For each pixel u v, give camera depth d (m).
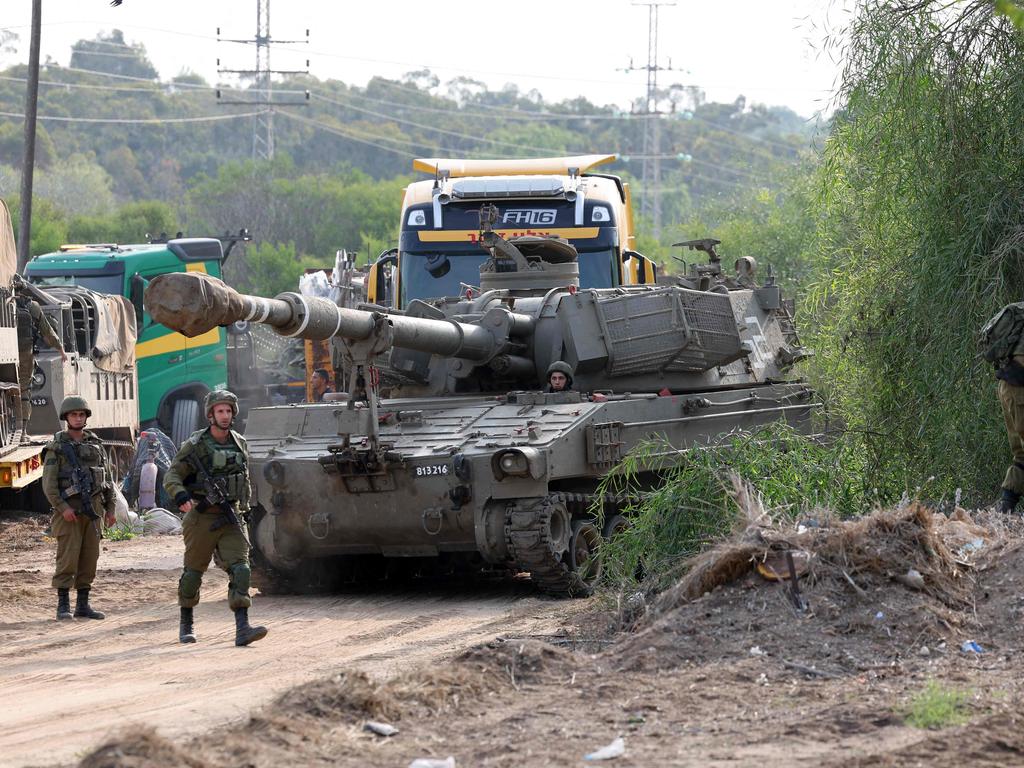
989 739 12.79
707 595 18.61
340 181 178.25
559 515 26.72
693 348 30.41
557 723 14.27
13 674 19.80
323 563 29.64
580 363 29.58
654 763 12.66
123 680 18.88
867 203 31.12
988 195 28.25
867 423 30.42
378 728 13.98
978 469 28.25
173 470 21.72
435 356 30.61
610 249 43.25
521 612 24.69
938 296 28.62
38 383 43.28
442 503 26.48
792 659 16.61
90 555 25.38
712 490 24.30
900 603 17.75
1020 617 17.61
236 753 13.00
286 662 19.81
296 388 68.25
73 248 60.66
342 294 54.41
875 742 13.02
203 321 18.80
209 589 29.28
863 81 29.47
